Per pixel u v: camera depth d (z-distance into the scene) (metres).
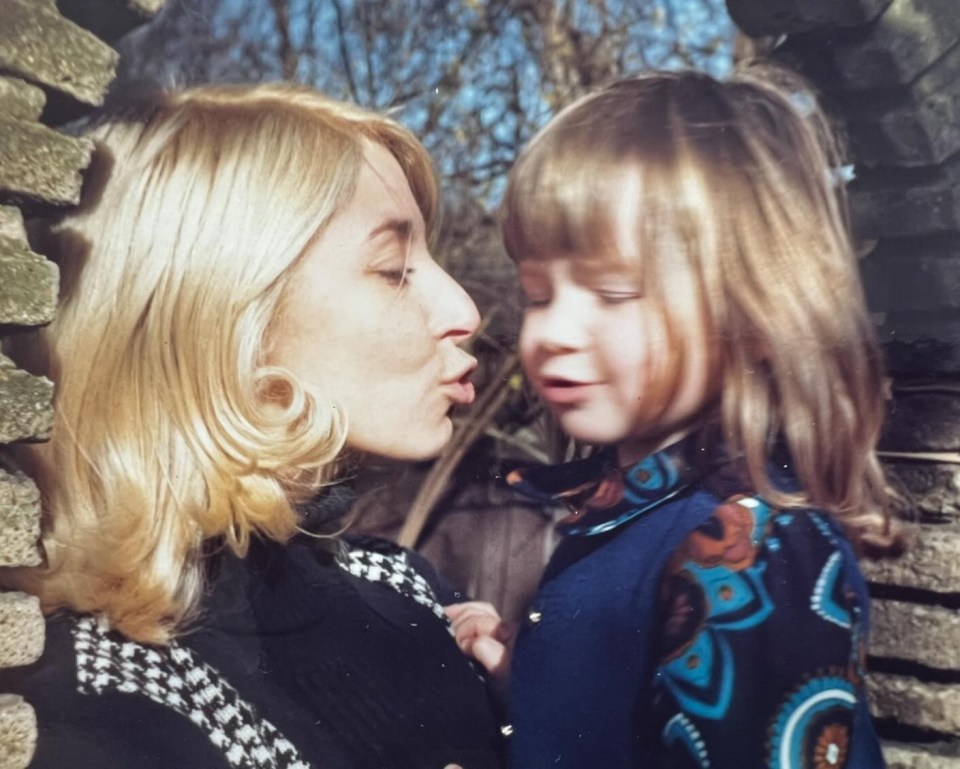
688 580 1.16
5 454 1.09
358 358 1.18
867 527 1.37
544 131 1.32
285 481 1.13
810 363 1.28
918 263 1.47
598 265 1.29
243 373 1.09
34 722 1.01
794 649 1.11
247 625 1.11
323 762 1.07
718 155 1.28
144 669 1.04
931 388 1.48
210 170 1.13
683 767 1.12
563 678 1.22
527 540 1.44
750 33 1.43
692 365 1.27
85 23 1.21
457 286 1.29
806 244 1.30
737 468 1.22
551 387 1.33
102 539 1.05
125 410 1.09
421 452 1.23
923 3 1.41
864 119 1.46
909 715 1.50
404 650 1.21
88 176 1.16
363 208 1.18
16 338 1.12
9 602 1.03
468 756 1.18
